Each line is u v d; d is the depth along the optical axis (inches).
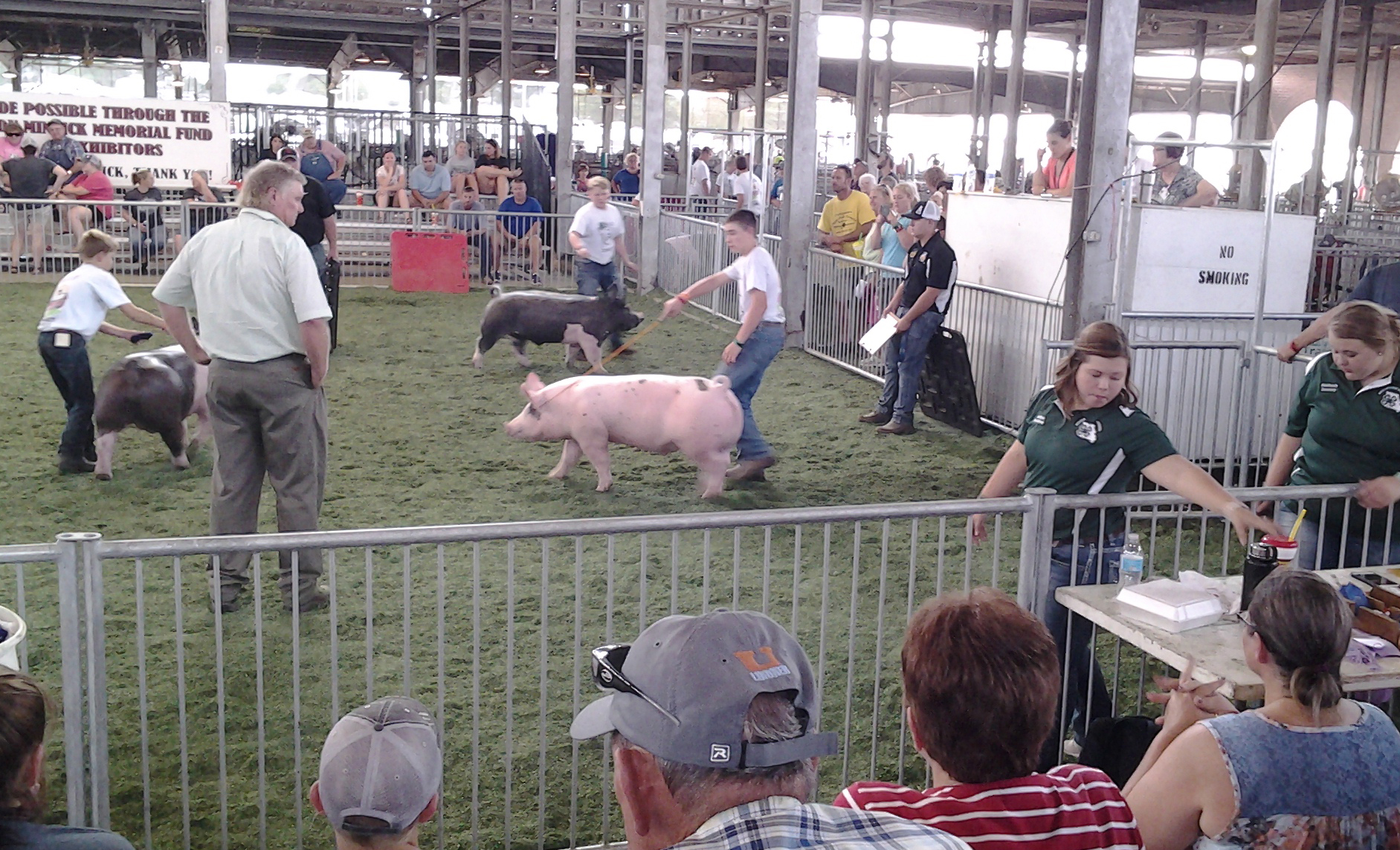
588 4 1096.8
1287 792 92.2
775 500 302.7
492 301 446.3
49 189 665.0
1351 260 564.1
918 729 83.0
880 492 313.6
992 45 1033.5
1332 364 182.1
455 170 823.7
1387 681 123.3
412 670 196.5
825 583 145.6
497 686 192.2
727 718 61.7
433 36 1119.6
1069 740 174.4
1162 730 107.7
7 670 77.7
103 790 129.3
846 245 519.5
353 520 275.0
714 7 999.6
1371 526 175.3
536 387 300.7
